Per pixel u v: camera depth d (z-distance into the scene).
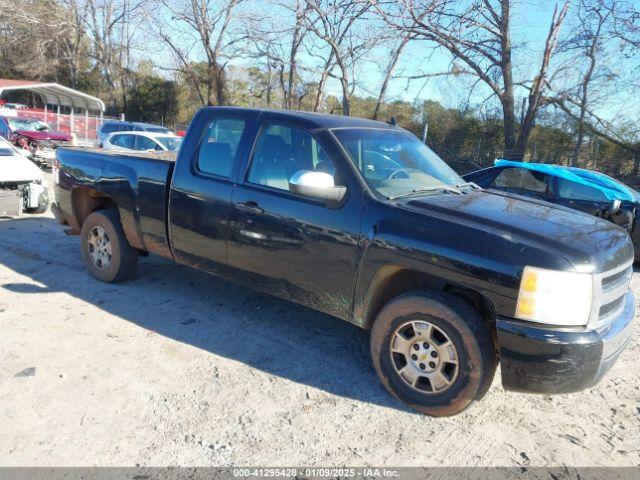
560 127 22.59
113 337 4.41
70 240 7.51
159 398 3.56
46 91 36.00
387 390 3.72
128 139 16.25
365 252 3.66
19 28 45.84
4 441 3.04
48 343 4.23
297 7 26.75
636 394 4.02
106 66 46.38
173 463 2.95
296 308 5.28
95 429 3.19
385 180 3.96
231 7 33.66
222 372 3.95
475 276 3.24
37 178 8.92
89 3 45.34
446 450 3.20
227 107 4.67
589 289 3.10
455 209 3.62
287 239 4.05
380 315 3.65
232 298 5.45
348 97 28.50
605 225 3.85
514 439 3.35
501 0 22.22
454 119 25.22
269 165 4.27
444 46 24.20
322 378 3.95
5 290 5.35
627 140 21.28
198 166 4.66
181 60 39.38
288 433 3.27
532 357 3.11
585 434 3.46
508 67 22.81
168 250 4.97
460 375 3.35
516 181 8.66
